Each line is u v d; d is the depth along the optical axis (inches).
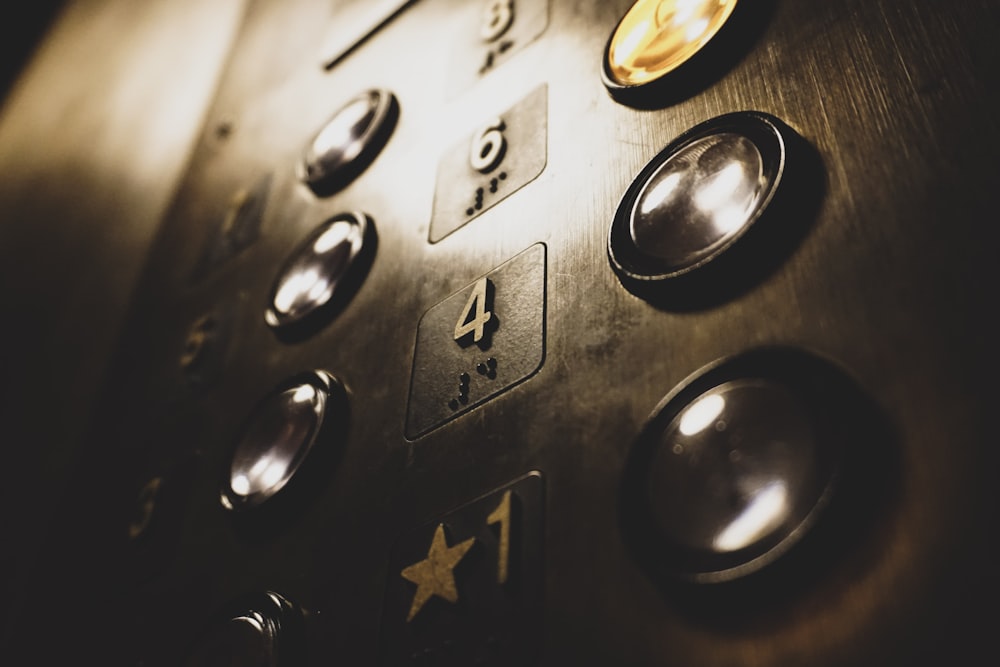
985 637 6.1
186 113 20.4
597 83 10.3
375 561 8.9
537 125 10.5
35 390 16.9
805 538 6.6
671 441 7.4
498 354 9.1
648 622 7.1
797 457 6.9
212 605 10.0
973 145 7.4
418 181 11.6
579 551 7.6
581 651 7.3
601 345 8.4
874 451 6.8
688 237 8.2
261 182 15.3
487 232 10.1
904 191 7.5
